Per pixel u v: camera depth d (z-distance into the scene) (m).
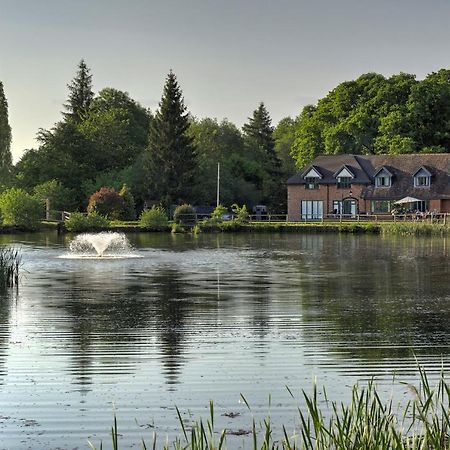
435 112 88.19
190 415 11.73
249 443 10.55
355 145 89.94
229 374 13.96
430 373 13.95
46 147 91.81
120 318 19.98
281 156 135.38
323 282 28.69
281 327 18.64
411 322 19.38
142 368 14.41
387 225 65.06
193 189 89.56
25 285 27.59
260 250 46.31
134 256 41.34
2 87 90.19
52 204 81.94
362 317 20.14
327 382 13.41
